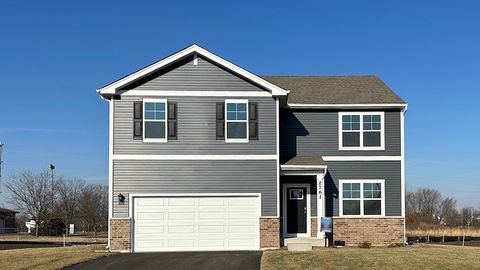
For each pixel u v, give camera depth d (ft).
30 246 108.78
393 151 85.35
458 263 57.21
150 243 75.66
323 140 85.66
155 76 77.97
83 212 201.77
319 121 86.17
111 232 75.20
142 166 76.64
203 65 78.54
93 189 204.23
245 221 76.84
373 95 88.48
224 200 77.05
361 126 85.76
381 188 84.69
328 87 93.40
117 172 76.33
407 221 182.39
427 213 234.38
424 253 66.03
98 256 65.72
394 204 84.48
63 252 71.10
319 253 65.10
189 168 77.10
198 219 76.64
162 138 77.25
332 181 84.79
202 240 76.33
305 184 83.87
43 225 182.29
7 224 238.07
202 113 77.97
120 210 75.82
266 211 77.05
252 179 77.46
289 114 86.07
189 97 77.97
